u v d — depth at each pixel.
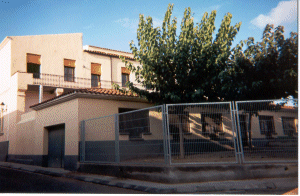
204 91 11.82
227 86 11.27
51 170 13.64
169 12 12.69
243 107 9.31
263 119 9.20
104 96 13.78
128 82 12.53
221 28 12.41
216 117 9.30
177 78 11.70
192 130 9.20
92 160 12.03
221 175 8.58
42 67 22.42
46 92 22.80
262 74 12.12
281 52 11.93
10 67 21.16
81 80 24.19
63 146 14.45
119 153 10.64
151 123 9.53
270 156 8.93
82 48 24.80
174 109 9.27
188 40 11.89
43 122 16.31
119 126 10.87
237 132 9.16
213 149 9.11
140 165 9.55
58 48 23.52
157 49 12.22
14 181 10.51
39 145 16.39
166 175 8.60
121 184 8.97
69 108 13.77
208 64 11.55
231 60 12.47
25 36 21.98
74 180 10.73
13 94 20.72
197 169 8.59
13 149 20.20
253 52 12.59
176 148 8.96
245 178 8.58
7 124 21.69
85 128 12.71
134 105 15.23
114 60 26.31
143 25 12.95
